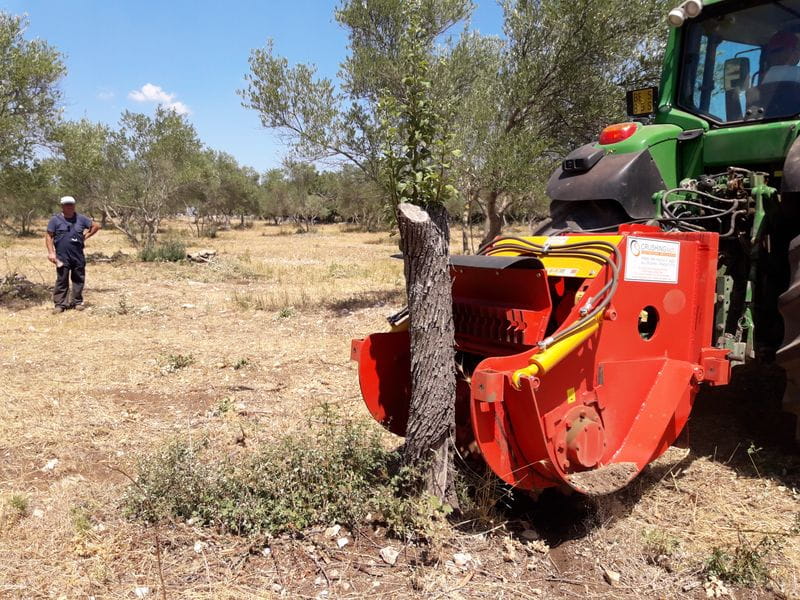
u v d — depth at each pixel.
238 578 2.89
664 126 4.44
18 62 10.91
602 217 4.24
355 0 9.95
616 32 9.39
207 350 7.38
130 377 6.25
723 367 3.60
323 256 22.88
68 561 3.01
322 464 3.47
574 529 3.34
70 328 8.66
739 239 3.88
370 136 9.65
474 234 30.19
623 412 3.37
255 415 5.13
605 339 3.23
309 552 3.09
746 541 3.18
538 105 10.15
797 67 4.18
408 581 2.87
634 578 2.92
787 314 3.53
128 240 29.36
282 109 9.84
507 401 2.96
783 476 3.84
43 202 31.67
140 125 23.84
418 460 3.31
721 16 4.53
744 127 4.21
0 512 3.41
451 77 9.51
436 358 3.20
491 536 3.21
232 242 32.84
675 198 4.32
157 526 3.24
